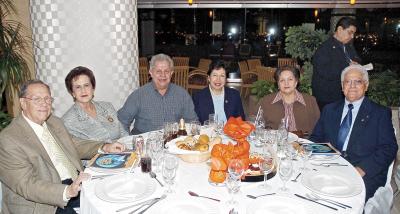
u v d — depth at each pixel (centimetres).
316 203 148
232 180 150
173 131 233
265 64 892
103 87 337
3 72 292
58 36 320
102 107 266
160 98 292
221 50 952
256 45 923
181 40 970
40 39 324
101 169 179
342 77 239
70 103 333
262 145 225
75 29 319
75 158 220
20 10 398
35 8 321
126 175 170
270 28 904
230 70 834
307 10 823
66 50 323
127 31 343
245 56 922
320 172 178
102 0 321
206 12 943
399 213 277
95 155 217
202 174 178
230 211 138
